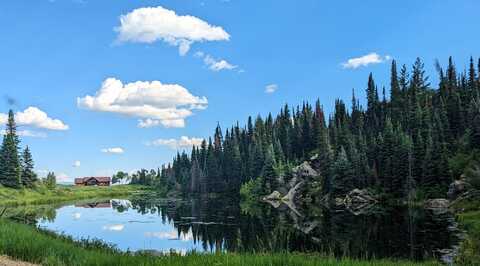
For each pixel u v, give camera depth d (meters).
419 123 113.94
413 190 90.00
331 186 111.56
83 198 160.75
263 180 139.12
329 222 66.69
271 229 58.62
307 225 63.09
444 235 44.81
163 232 56.03
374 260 19.38
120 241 46.94
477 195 71.44
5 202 115.94
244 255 17.48
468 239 37.78
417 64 146.75
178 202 136.50
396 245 39.88
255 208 105.31
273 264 16.03
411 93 137.75
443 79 133.50
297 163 148.62
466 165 87.00
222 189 172.12
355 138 125.38
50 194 148.88
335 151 124.25
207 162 185.12
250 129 188.50
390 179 98.12
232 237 49.75
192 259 17.05
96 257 19.80
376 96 150.75
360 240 44.25
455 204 73.50
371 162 111.25
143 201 143.38
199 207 111.06
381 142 108.88
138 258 18.62
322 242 43.03
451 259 30.30
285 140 166.00
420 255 33.91
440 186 87.00
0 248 20.88
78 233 53.34
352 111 151.12
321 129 141.12
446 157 89.19
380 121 139.88
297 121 168.50
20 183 136.50
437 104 124.12
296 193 129.62
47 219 71.50
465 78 126.44
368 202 98.00
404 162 95.94
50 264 18.94
